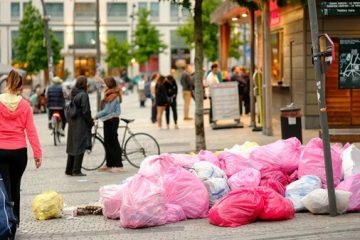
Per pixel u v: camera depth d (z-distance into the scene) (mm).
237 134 25812
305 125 26062
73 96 17328
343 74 23297
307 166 12562
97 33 41250
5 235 9422
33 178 17156
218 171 12352
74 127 17219
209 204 11977
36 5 95312
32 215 12477
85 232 10891
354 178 11883
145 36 91250
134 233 10727
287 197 12023
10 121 10227
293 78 27953
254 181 12156
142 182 11250
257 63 35688
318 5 24969
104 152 19344
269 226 10844
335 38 24500
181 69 100875
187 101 33812
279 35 31312
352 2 22859
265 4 24234
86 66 99562
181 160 12602
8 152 10156
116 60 93188
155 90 29984
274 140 23203
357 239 9797
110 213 11875
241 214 10961
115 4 99000
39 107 47781
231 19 40688
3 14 94750
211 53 70375
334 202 11430
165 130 28750
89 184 15961
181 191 11719
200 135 19406
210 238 10156
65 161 20484
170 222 11398
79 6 97812
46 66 80375
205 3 66562
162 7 100125
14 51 89750
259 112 27188
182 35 78188
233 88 28516
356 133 16078
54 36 81375
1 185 9680
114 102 17641
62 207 12328
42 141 26750
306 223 10961
